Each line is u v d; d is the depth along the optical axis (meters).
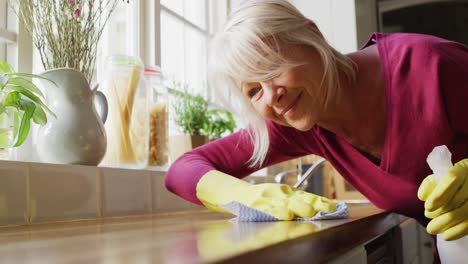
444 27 2.33
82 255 0.31
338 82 0.80
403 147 0.83
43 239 0.48
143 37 1.53
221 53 0.76
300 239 0.42
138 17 1.51
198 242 0.38
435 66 0.77
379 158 0.93
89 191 0.94
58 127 0.94
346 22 2.46
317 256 0.44
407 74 0.80
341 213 0.71
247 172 1.08
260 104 0.79
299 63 0.73
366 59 0.87
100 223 0.80
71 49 1.05
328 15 2.49
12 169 0.79
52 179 0.86
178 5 1.86
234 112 0.93
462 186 0.57
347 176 1.01
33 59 1.16
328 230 0.51
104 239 0.45
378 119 0.86
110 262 0.26
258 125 0.97
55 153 0.94
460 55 0.80
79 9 1.04
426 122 0.79
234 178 0.90
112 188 1.01
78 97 0.97
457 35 2.32
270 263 0.34
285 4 0.74
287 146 1.05
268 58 0.72
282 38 0.73
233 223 0.69
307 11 2.53
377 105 0.85
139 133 1.18
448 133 0.80
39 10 1.07
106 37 1.46
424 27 2.35
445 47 0.81
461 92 0.77
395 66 0.81
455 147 0.83
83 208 0.93
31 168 0.83
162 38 1.73
